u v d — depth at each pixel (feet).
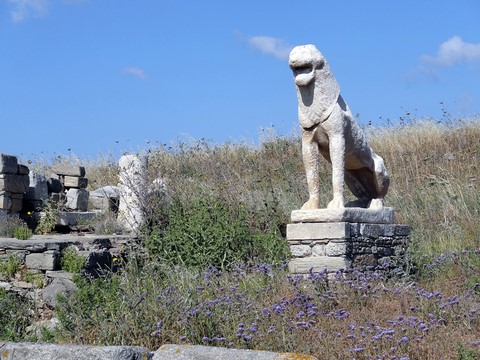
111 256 37.22
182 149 64.69
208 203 43.04
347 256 31.09
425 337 22.81
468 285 30.09
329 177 56.24
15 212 43.70
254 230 41.81
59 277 34.50
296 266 31.65
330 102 31.91
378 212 33.68
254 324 24.00
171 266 37.93
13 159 43.50
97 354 18.97
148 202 43.45
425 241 42.04
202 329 24.48
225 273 33.81
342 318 25.44
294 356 18.33
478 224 43.21
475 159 56.90
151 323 24.98
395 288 29.43
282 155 64.59
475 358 21.44
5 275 34.55
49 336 26.96
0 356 19.70
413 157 57.88
